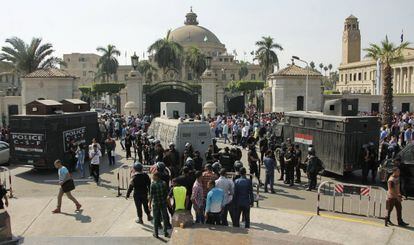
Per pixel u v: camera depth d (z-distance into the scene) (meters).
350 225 10.85
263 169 19.52
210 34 124.69
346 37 102.06
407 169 14.04
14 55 45.97
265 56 66.31
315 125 17.70
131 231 10.56
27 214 12.20
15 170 19.70
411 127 23.33
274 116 31.64
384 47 32.09
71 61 139.88
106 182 16.92
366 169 16.08
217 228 9.45
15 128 18.69
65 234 10.64
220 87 43.06
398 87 79.12
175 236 8.86
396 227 10.71
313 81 37.69
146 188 11.08
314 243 8.74
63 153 18.94
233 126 27.69
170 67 63.72
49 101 19.88
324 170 17.19
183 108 23.45
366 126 16.34
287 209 12.62
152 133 22.61
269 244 8.58
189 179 10.34
